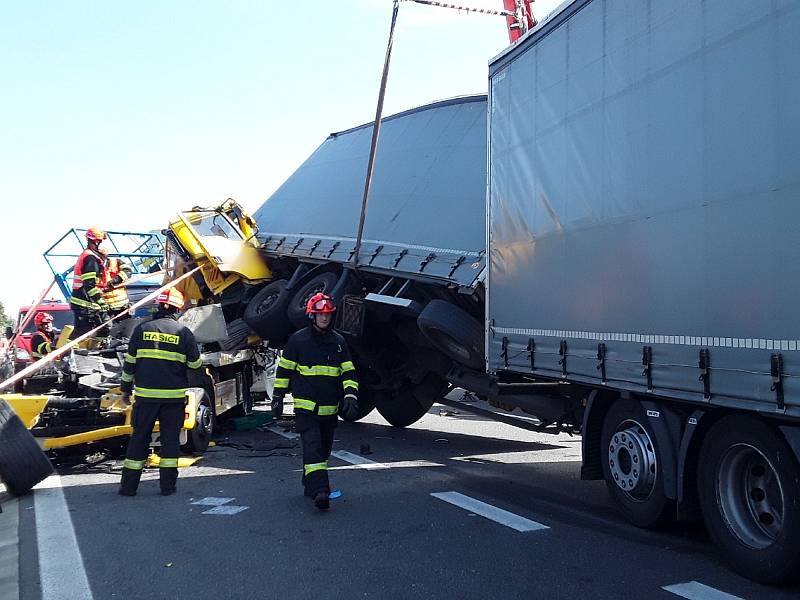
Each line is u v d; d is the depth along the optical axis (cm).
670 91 484
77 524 579
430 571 457
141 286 1577
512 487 713
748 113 418
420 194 960
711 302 443
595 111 568
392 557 486
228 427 1147
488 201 746
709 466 478
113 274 1102
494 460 872
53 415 830
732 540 455
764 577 430
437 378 1102
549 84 638
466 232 849
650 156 503
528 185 668
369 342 1048
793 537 409
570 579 441
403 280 913
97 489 712
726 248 432
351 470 800
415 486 712
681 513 500
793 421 405
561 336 607
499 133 730
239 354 1159
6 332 1382
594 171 566
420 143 1030
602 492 696
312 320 636
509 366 691
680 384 468
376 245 966
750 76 418
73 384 876
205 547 512
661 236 489
